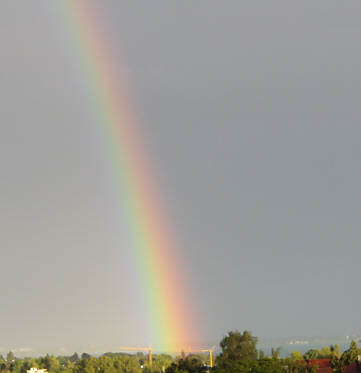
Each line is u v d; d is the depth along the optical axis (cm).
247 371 12912
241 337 16600
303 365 14762
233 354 16450
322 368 15012
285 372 13438
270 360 13300
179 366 16200
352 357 15225
